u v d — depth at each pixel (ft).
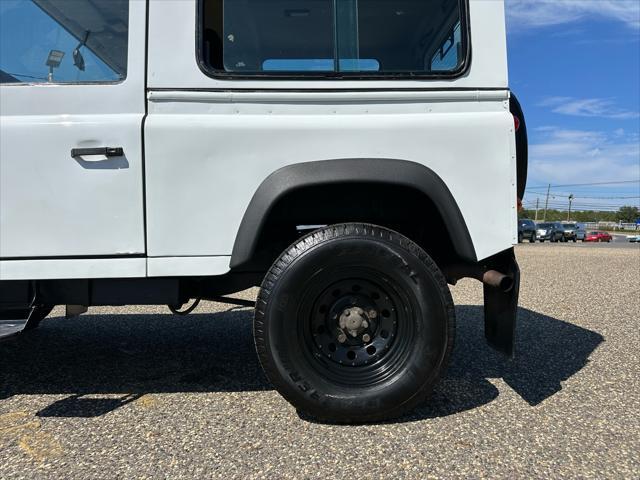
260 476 6.34
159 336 13.64
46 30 8.07
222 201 7.86
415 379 7.59
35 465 6.62
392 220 8.91
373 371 7.82
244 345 12.66
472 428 7.64
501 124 7.98
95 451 6.99
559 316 16.02
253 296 19.84
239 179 7.84
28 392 9.30
